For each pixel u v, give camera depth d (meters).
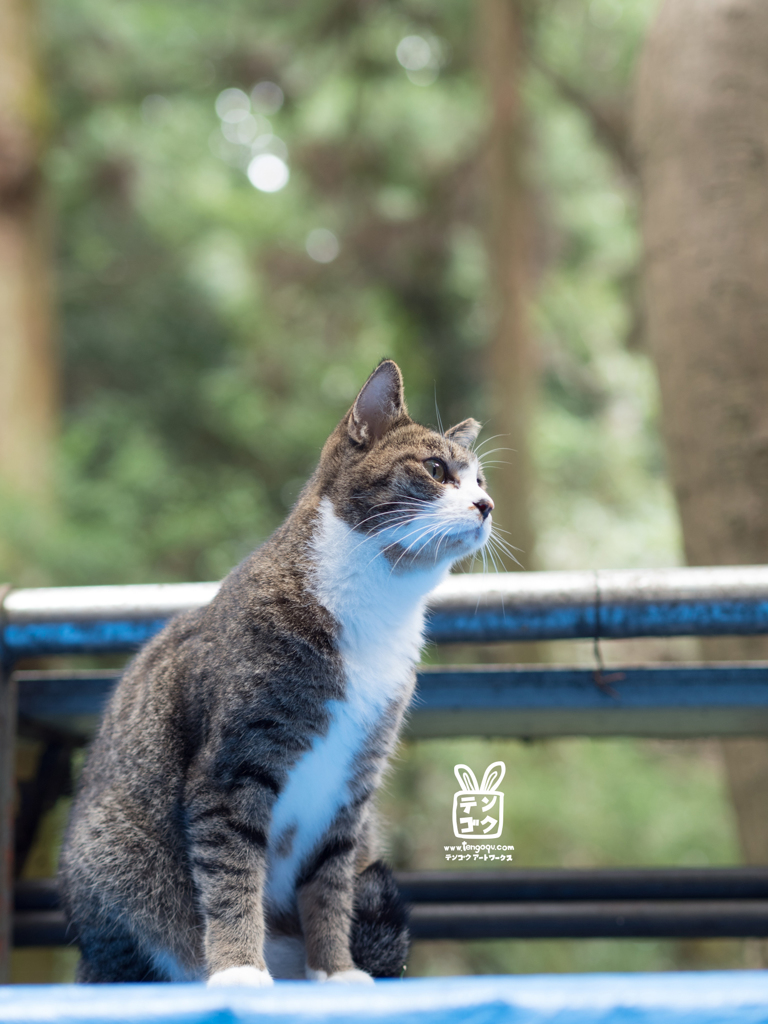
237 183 16.86
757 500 3.87
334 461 2.58
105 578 8.45
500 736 3.40
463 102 12.30
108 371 14.82
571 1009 1.32
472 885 3.27
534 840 7.01
